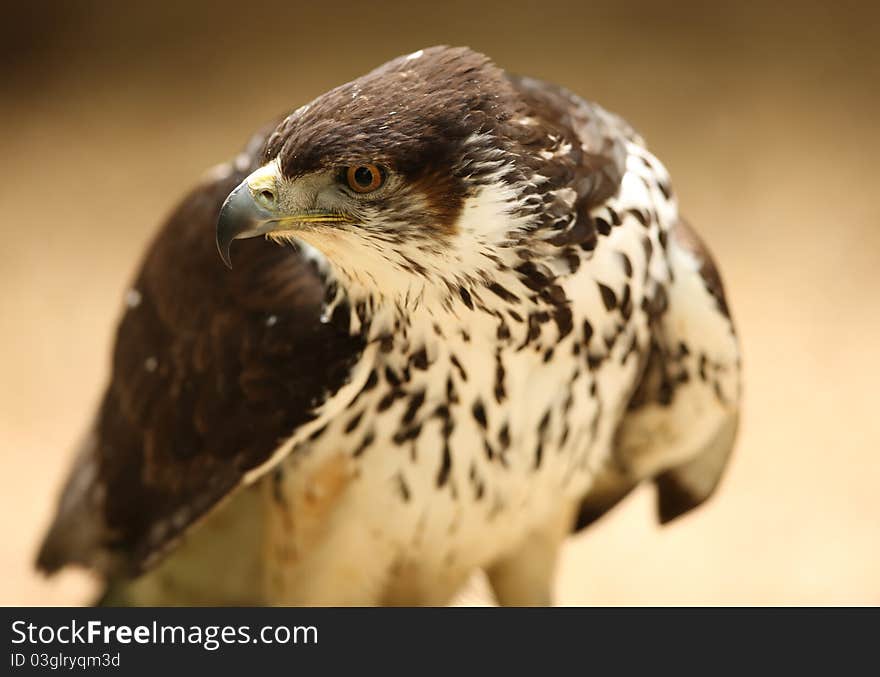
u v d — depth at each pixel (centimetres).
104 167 1969
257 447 757
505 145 645
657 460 868
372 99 639
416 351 714
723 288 777
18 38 2200
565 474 808
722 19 2122
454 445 755
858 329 1633
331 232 651
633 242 704
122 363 854
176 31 2192
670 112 1964
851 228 1777
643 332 754
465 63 654
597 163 688
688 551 1356
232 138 1988
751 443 1486
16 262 1819
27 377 1636
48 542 931
